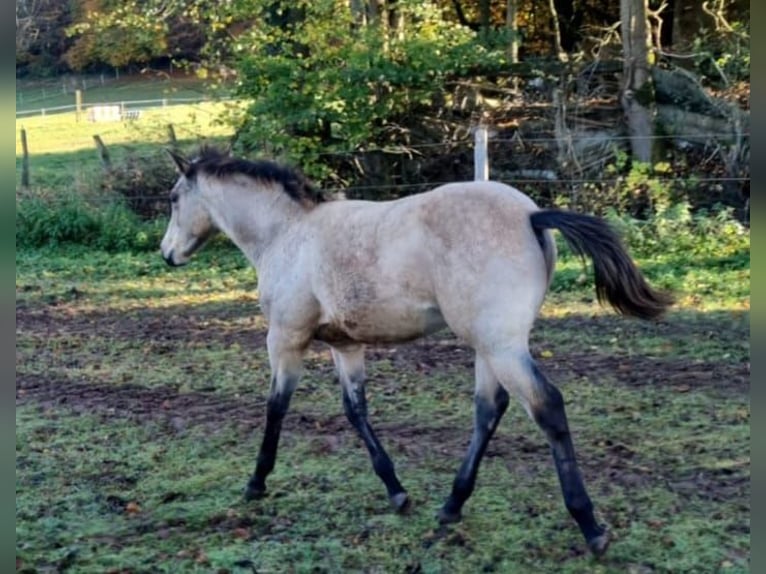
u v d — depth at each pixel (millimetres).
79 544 4469
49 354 8430
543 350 7797
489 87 13633
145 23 13977
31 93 32594
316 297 4543
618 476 5043
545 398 3881
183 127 16719
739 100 12750
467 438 5805
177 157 5348
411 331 4305
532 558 4137
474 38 13453
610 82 13352
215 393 7066
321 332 4637
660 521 4438
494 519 4543
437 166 13352
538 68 13609
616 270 3947
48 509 4898
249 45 13023
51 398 7055
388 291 4230
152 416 6523
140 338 8922
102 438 6074
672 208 11125
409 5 12945
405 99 13023
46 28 29469
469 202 4098
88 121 25828
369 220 4387
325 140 13266
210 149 5391
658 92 13016
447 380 7102
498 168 13109
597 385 6785
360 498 4895
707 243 10430
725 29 13602
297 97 12734
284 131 13031
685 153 12648
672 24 16906
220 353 8250
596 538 4039
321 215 4645
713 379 6797
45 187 14820
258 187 4895
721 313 8516
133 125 16250
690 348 7605
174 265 5543
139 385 7348
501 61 13078
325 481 5152
